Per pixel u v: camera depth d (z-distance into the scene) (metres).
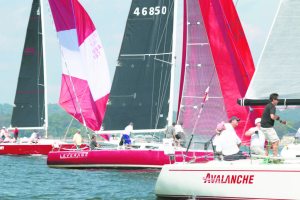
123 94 140.00
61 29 170.50
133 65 139.50
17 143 190.12
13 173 129.50
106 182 108.88
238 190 68.94
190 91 119.62
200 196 71.62
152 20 138.75
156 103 137.62
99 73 168.38
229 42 106.38
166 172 73.88
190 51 120.25
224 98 103.62
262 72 69.50
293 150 71.12
